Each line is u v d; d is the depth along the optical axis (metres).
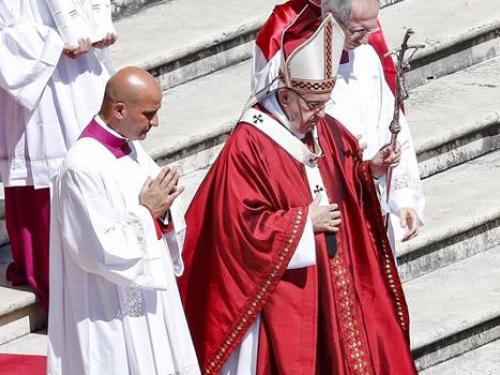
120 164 25.25
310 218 25.98
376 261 27.09
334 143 27.16
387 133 28.53
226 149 26.48
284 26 28.30
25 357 29.80
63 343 25.77
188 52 36.62
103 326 25.33
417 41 37.59
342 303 26.64
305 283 26.34
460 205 33.72
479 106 36.34
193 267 26.69
